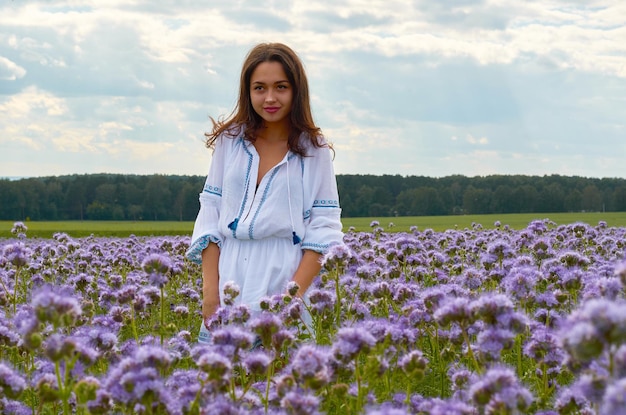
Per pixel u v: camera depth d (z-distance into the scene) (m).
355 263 8.03
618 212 53.53
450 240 12.98
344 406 4.96
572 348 3.36
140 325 8.16
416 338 6.08
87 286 9.34
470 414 3.94
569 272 6.58
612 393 2.99
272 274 6.68
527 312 6.33
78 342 4.66
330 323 6.20
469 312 4.61
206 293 6.77
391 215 60.31
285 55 6.79
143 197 74.00
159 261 5.61
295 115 6.86
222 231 6.86
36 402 5.61
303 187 6.88
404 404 4.71
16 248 7.72
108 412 4.22
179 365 6.11
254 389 4.86
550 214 51.78
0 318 6.17
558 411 4.50
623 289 5.45
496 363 4.55
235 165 6.91
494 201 58.28
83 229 43.81
